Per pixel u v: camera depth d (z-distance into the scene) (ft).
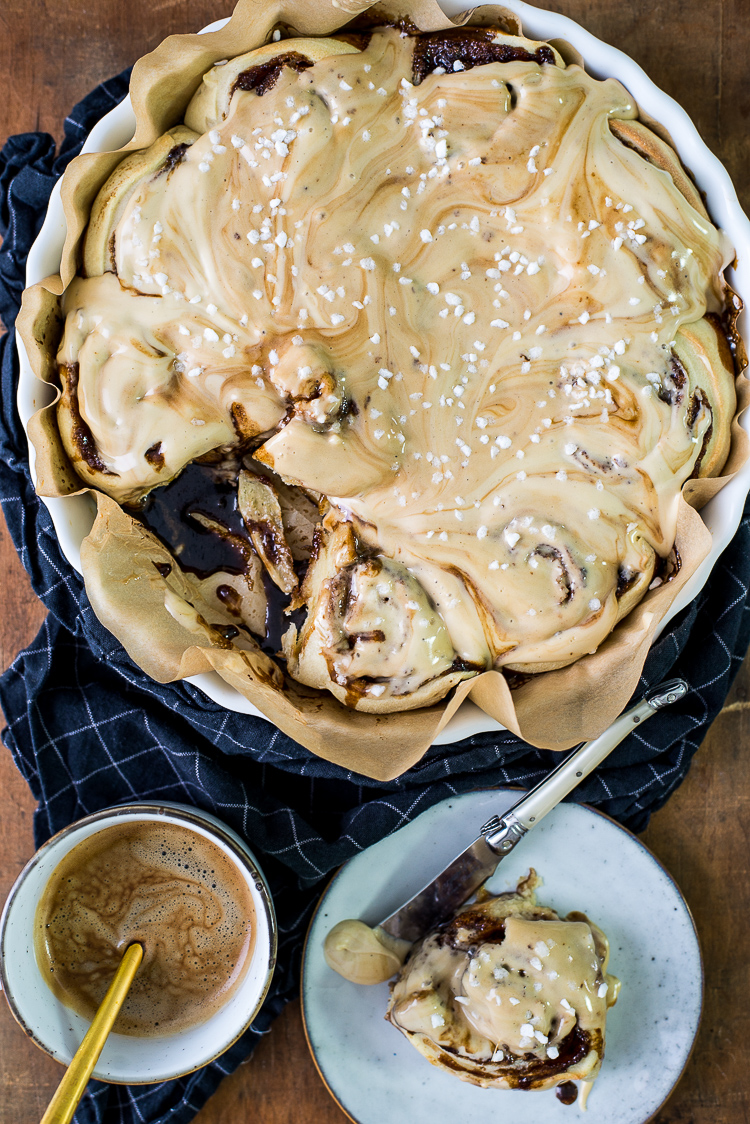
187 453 1.99
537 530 1.98
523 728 2.01
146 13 2.18
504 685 1.97
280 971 2.20
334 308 1.95
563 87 1.97
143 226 1.95
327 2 1.92
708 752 2.23
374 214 1.96
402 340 1.97
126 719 2.18
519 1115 2.16
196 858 2.19
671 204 1.98
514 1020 2.06
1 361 2.17
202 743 2.18
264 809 2.16
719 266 2.01
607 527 1.99
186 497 2.07
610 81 2.00
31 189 2.15
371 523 2.00
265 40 1.96
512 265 1.98
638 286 1.97
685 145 2.00
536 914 2.15
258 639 2.08
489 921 2.14
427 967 2.11
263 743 2.12
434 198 1.97
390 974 2.15
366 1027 2.16
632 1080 2.16
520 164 1.96
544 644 2.01
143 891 2.19
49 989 2.16
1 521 2.20
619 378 1.97
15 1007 2.10
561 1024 2.07
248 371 1.97
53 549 2.15
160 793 2.20
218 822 2.10
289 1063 2.21
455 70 1.97
